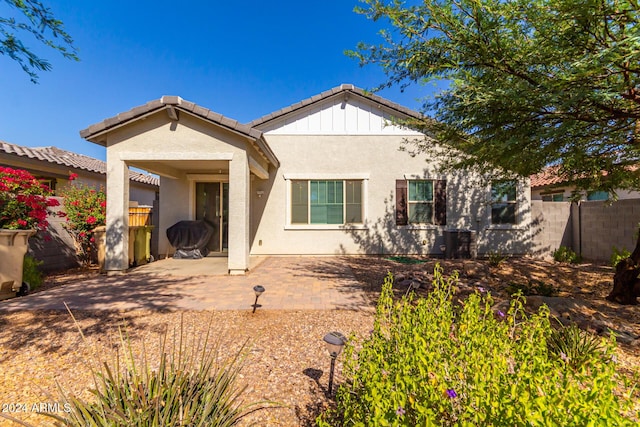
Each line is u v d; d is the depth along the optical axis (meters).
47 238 7.30
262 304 5.41
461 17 3.68
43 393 2.79
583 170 5.12
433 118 5.71
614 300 5.40
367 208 11.38
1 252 5.46
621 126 3.93
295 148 11.41
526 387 1.35
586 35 3.07
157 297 5.80
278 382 2.98
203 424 1.96
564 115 3.69
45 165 10.80
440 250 11.30
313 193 11.47
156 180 18.77
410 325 2.13
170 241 10.50
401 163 11.45
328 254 11.35
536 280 7.24
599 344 3.20
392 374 1.70
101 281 7.15
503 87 3.64
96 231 8.18
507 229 11.22
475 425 1.27
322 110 11.48
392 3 3.89
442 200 11.37
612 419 1.18
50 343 3.81
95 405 2.03
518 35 3.52
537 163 4.43
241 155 7.91
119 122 7.63
